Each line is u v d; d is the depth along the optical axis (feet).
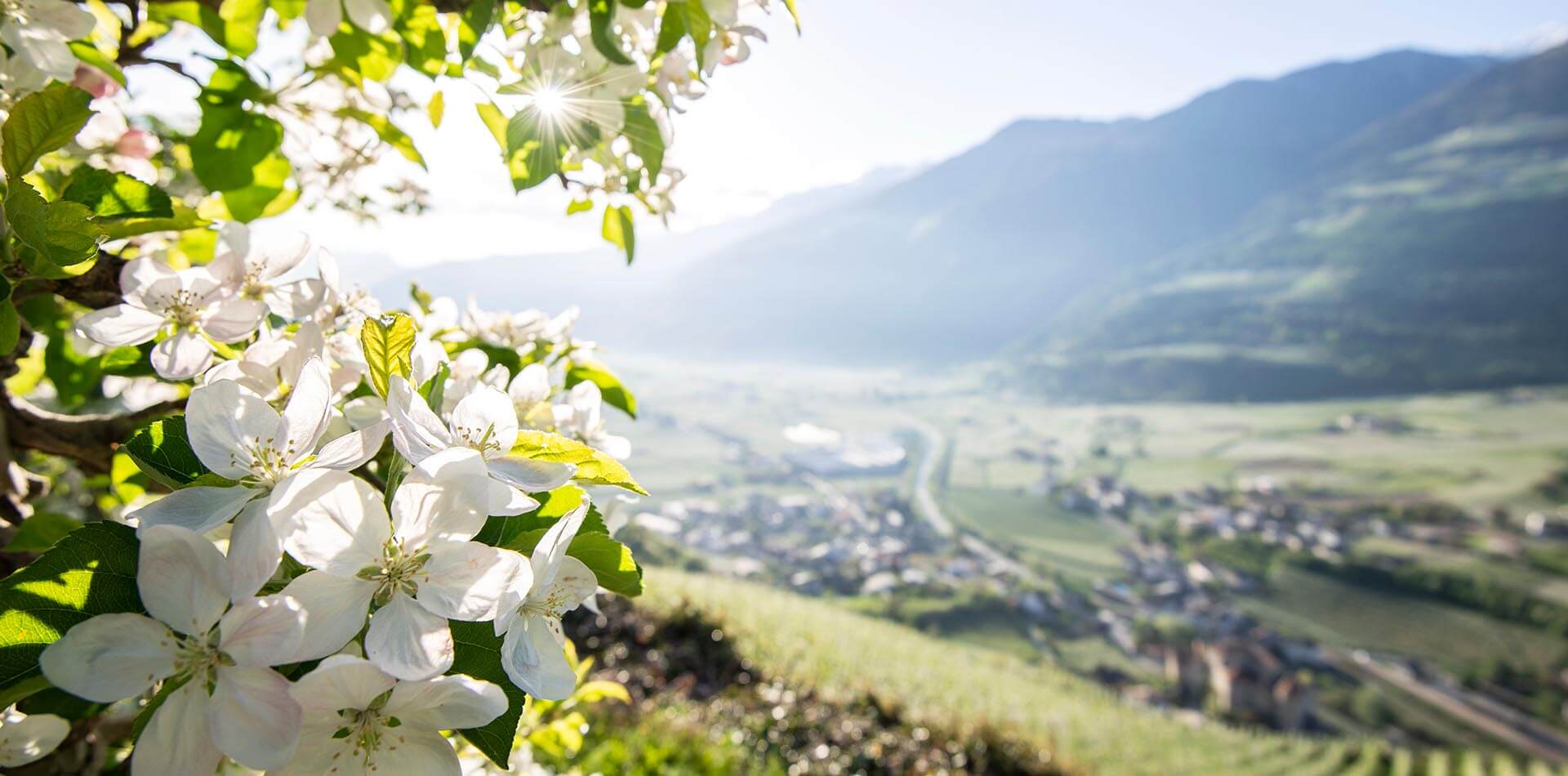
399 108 5.03
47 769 3.23
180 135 4.27
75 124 2.65
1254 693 214.69
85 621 1.88
